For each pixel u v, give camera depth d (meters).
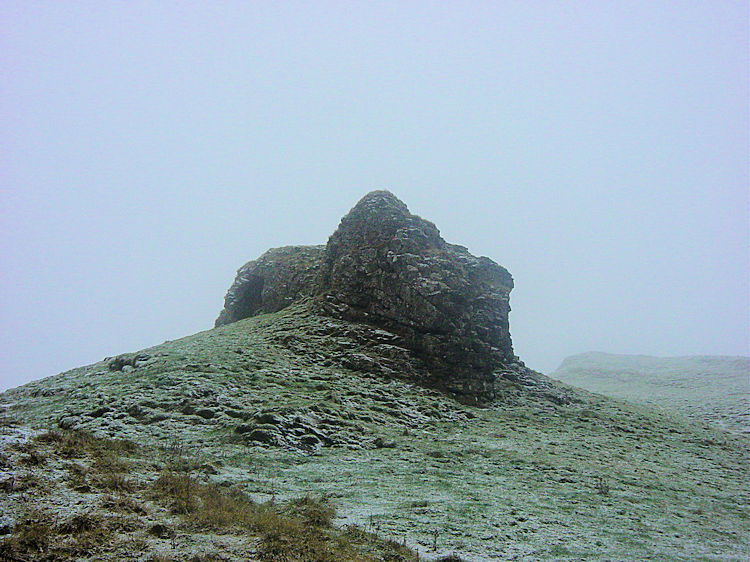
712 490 23.31
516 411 36.22
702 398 59.16
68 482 12.84
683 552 14.23
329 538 12.03
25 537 9.43
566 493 19.59
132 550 9.76
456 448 25.98
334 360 38.06
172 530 11.05
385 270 44.34
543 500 18.30
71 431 22.09
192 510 12.52
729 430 43.47
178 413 25.89
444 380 37.62
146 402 26.88
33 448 14.93
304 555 10.51
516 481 20.81
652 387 72.50
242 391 29.61
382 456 23.50
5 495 11.30
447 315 40.22
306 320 44.66
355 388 33.75
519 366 43.22
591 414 37.28
